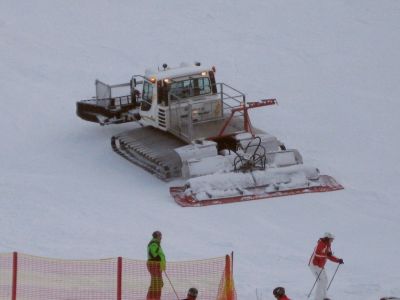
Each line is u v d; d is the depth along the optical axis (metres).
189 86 63.00
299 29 91.56
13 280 38.12
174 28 92.50
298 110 74.19
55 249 46.81
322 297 38.84
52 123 71.69
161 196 57.22
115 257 45.53
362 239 51.31
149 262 38.22
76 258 45.47
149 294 38.47
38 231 49.88
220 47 88.19
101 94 68.06
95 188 58.41
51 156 64.88
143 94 64.44
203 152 59.06
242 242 49.69
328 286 40.38
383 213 55.31
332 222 53.75
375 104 75.38
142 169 61.88
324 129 70.25
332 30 91.19
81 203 55.31
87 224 51.53
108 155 64.69
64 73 82.56
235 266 45.09
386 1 97.38
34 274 41.41
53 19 94.25
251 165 58.72
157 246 38.50
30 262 43.25
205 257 46.34
